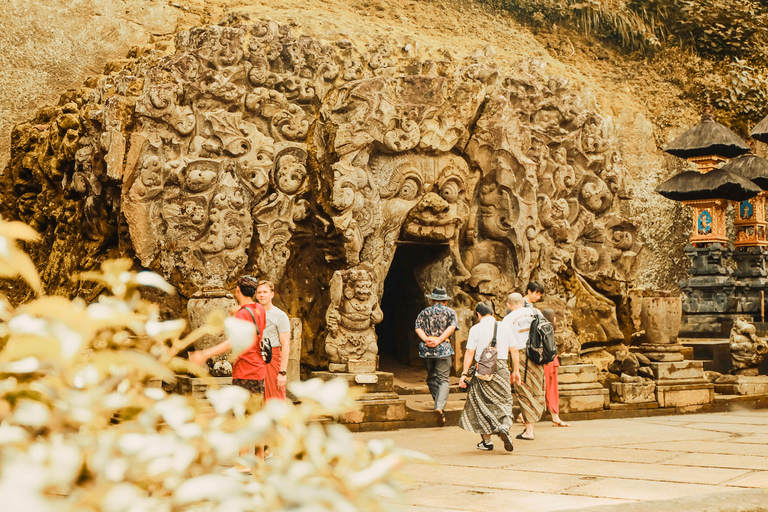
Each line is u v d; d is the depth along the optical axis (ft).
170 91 34.60
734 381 41.45
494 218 41.32
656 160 59.88
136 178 34.22
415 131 38.01
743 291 53.47
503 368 25.00
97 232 36.88
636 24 66.59
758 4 70.74
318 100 38.29
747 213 54.13
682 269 59.52
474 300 40.96
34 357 3.26
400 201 38.24
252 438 3.31
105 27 49.60
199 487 3.01
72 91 46.57
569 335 40.19
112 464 3.02
